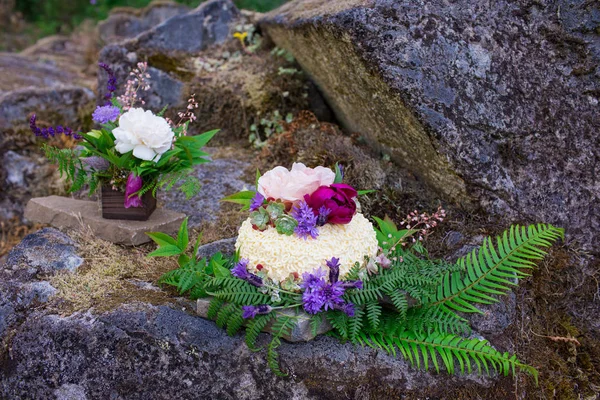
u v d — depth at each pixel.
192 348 1.94
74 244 2.51
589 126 2.43
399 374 1.92
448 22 2.34
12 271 2.33
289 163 3.11
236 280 1.91
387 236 2.24
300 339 1.87
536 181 2.44
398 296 1.91
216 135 3.62
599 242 2.47
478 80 2.36
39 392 2.01
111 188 2.54
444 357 1.91
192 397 1.91
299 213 1.89
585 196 2.46
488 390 1.97
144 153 2.33
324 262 1.88
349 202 1.92
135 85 3.73
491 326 2.13
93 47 5.61
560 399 2.18
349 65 2.57
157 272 2.36
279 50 3.75
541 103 2.40
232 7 3.96
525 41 2.38
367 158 2.89
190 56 3.84
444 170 2.47
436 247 2.51
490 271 2.15
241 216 2.80
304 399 1.87
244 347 1.93
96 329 2.00
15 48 7.79
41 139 3.77
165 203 2.91
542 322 2.38
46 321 2.06
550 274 2.42
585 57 2.39
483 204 2.46
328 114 3.69
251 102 3.55
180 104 3.69
